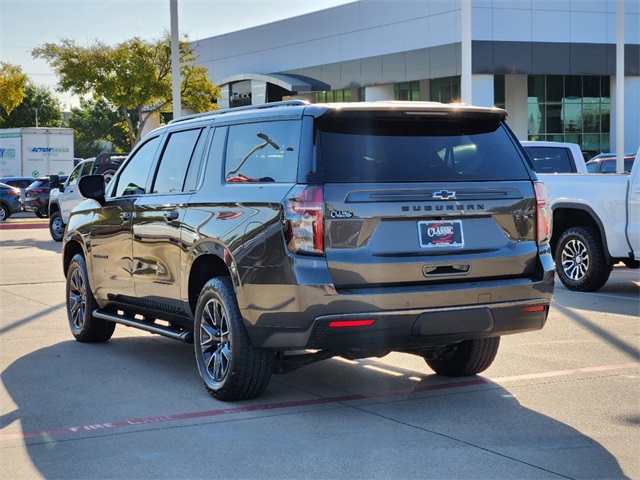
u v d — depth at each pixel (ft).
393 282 18.43
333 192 18.19
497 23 134.51
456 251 19.04
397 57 147.33
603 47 143.23
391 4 147.54
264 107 20.85
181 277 22.02
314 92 172.65
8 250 66.90
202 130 22.72
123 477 15.42
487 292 19.11
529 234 20.06
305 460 16.17
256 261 18.89
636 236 35.91
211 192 21.13
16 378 23.29
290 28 171.83
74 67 128.67
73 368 24.56
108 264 26.13
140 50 130.21
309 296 17.97
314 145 18.53
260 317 18.92
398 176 18.80
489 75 135.33
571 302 35.83
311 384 22.25
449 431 17.92
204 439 17.56
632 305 34.96
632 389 21.40
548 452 16.52
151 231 23.45
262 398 20.84
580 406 19.83
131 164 26.05
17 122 314.35
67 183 74.13
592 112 150.10
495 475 15.25
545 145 49.01
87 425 18.69
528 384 21.97
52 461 16.33
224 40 191.31
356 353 19.93
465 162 19.70
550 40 138.31
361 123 19.13
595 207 37.55
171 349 27.45
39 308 36.14
